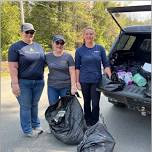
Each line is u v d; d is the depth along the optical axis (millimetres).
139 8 4570
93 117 4961
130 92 4559
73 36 19297
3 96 7336
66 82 4730
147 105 4320
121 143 4602
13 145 4551
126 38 5605
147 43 5676
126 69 5199
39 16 18156
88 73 4738
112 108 6270
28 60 4477
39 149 4402
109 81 4738
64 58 4648
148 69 4746
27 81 4574
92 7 21656
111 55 5445
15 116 5898
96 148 3973
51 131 4664
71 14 19953
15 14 13367
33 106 4867
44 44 17578
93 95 4848
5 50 11766
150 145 4512
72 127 4449
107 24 19297
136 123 5430
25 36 4445
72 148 4387
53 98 4773
